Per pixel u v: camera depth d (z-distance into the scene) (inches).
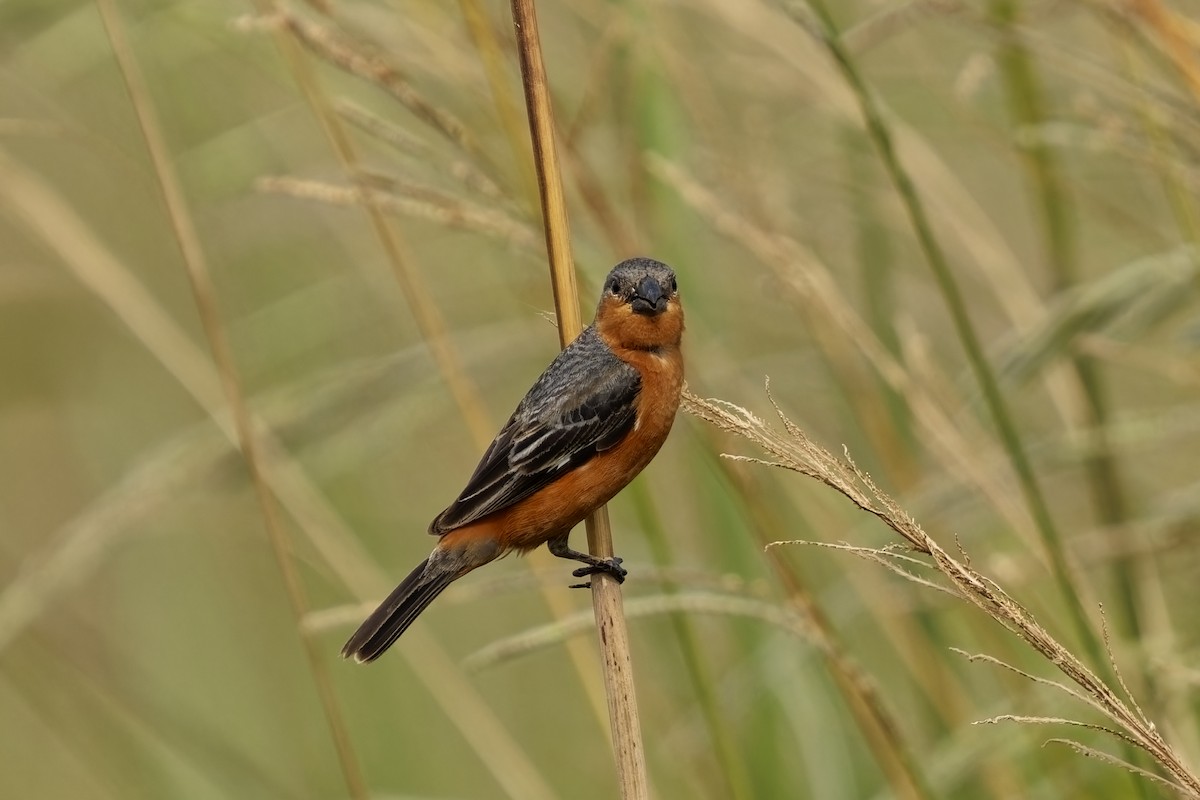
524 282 447.5
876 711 354.6
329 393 442.0
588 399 383.6
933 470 434.3
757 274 494.3
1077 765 384.2
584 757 516.7
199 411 594.9
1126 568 386.9
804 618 358.3
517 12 344.5
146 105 407.2
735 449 381.7
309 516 442.6
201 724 480.4
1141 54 408.8
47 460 583.8
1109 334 392.5
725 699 410.9
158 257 562.9
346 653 382.0
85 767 522.3
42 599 428.1
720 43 486.3
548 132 346.3
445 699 430.6
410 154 387.2
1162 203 466.9
